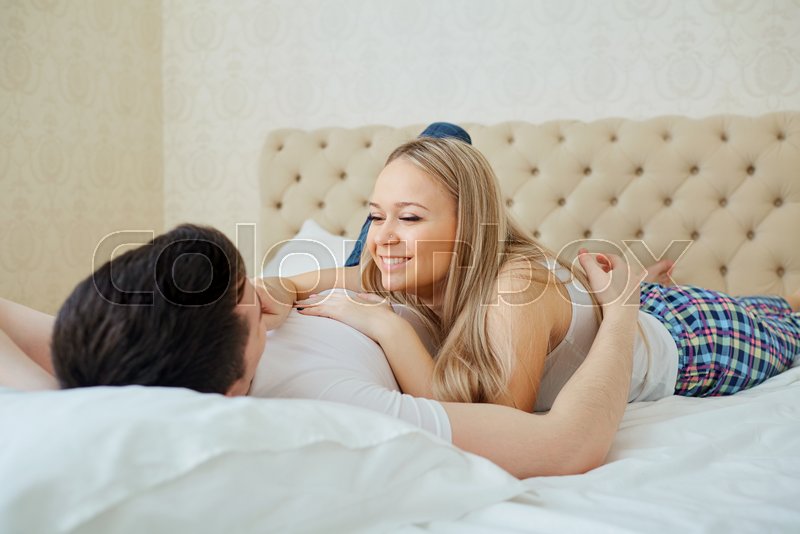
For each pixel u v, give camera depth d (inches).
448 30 105.4
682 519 25.7
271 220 106.2
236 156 116.4
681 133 93.3
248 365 29.2
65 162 103.0
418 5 106.5
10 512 17.4
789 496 29.6
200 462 19.7
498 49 103.5
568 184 95.4
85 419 19.8
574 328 45.4
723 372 55.4
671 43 97.3
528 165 97.2
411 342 38.6
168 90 119.5
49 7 99.8
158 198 119.9
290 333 35.6
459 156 42.6
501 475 26.6
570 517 24.7
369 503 23.7
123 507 18.6
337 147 104.1
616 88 99.3
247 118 115.5
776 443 38.6
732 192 91.4
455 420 31.1
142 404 21.0
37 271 99.3
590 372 36.3
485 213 42.3
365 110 109.6
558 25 101.1
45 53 99.6
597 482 31.1
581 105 100.7
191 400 21.8
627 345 39.3
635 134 94.3
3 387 24.7
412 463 24.6
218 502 20.1
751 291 89.5
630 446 38.4
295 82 112.7
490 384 37.5
